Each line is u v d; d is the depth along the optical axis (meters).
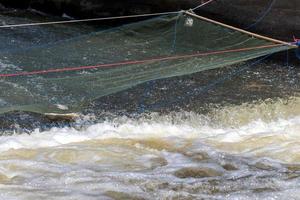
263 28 13.95
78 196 7.43
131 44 11.95
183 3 14.46
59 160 8.52
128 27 12.31
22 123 9.65
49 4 15.62
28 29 14.31
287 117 10.71
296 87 12.05
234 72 12.69
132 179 8.01
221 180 8.12
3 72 10.79
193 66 10.62
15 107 9.38
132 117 10.22
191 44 11.38
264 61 13.37
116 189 7.69
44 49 12.05
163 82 11.91
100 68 10.85
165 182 7.96
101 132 9.62
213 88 11.78
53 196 7.40
